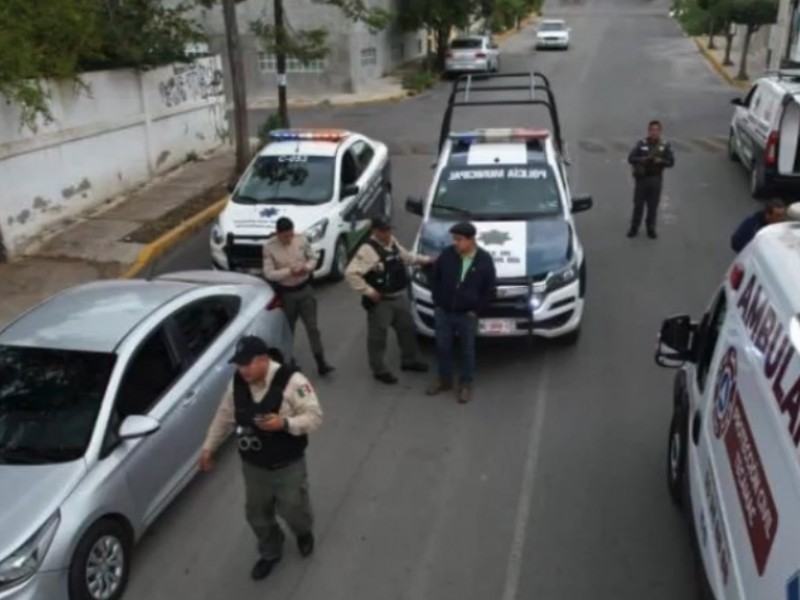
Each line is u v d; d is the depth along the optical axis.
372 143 13.71
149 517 5.97
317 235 10.82
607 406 7.87
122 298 6.82
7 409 5.79
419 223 13.66
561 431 7.48
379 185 13.09
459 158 10.23
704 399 5.25
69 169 13.71
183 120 17.69
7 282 11.44
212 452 5.57
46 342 6.17
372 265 8.05
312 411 5.28
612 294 10.41
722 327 5.23
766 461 3.69
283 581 5.77
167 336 6.48
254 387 5.27
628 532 6.11
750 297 4.68
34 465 5.43
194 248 13.01
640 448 7.18
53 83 13.32
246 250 10.74
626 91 26.56
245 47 28.62
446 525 6.27
